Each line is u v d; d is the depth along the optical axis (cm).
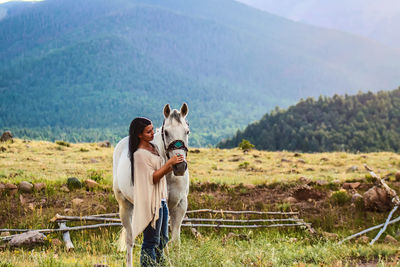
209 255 566
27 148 2356
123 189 587
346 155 2373
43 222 1134
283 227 1183
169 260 525
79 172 1714
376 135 16550
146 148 523
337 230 1191
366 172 1797
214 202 1325
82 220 1130
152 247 520
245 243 901
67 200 1273
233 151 2656
